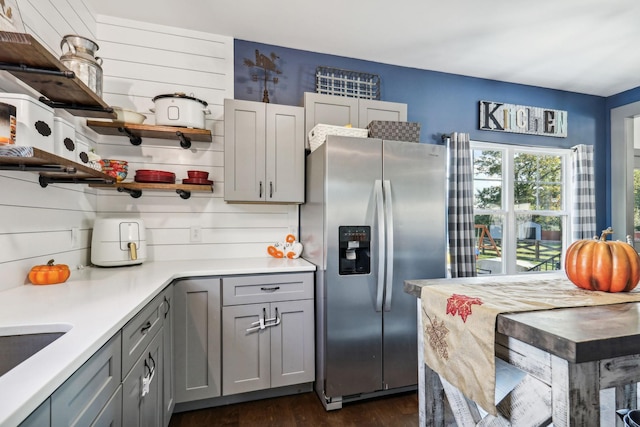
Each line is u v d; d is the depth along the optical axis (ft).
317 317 7.18
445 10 7.41
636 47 8.96
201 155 8.36
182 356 6.41
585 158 11.51
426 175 7.45
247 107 7.73
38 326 3.33
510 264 11.41
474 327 3.14
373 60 9.82
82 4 6.89
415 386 7.41
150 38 8.03
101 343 2.99
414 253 7.32
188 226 8.26
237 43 8.71
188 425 6.25
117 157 7.78
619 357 2.60
